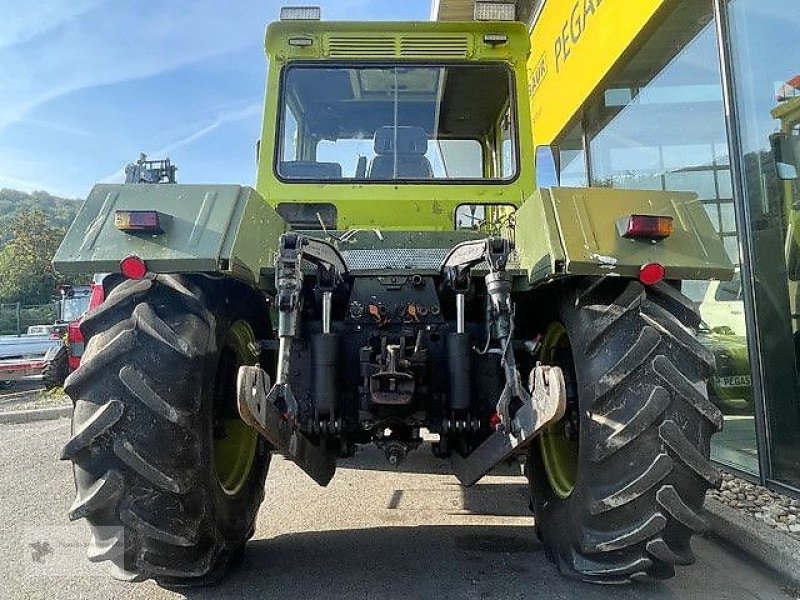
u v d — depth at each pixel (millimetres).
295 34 3916
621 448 2420
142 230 2453
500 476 4949
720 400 5008
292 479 4867
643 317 2506
